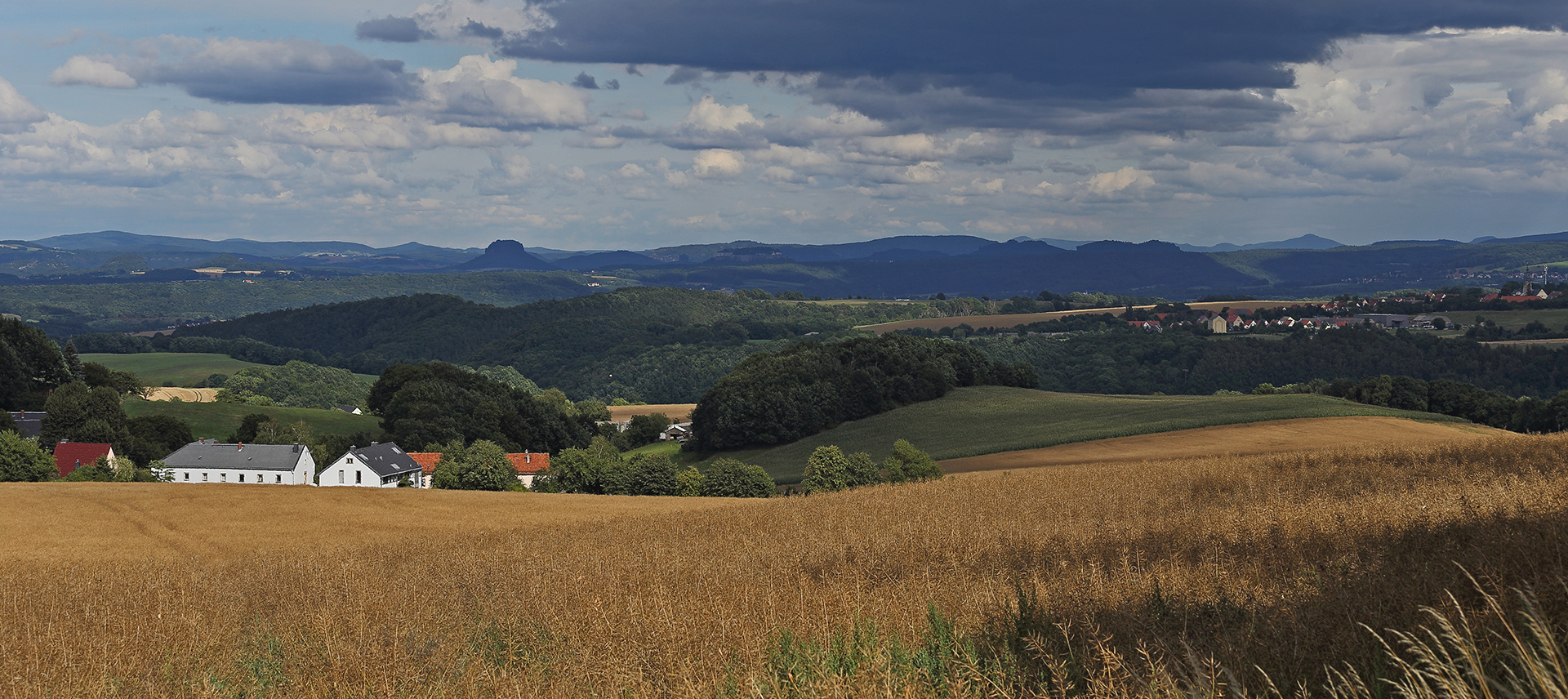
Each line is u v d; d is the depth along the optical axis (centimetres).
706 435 9156
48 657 1048
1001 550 1392
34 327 10412
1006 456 6700
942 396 9869
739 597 1034
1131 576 974
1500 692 446
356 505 4353
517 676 810
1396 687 507
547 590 1317
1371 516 1207
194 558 2678
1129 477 2931
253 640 1145
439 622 1105
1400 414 7212
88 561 2747
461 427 9362
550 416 10800
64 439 7738
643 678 718
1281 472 2509
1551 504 1038
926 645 762
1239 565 1025
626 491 6275
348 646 941
